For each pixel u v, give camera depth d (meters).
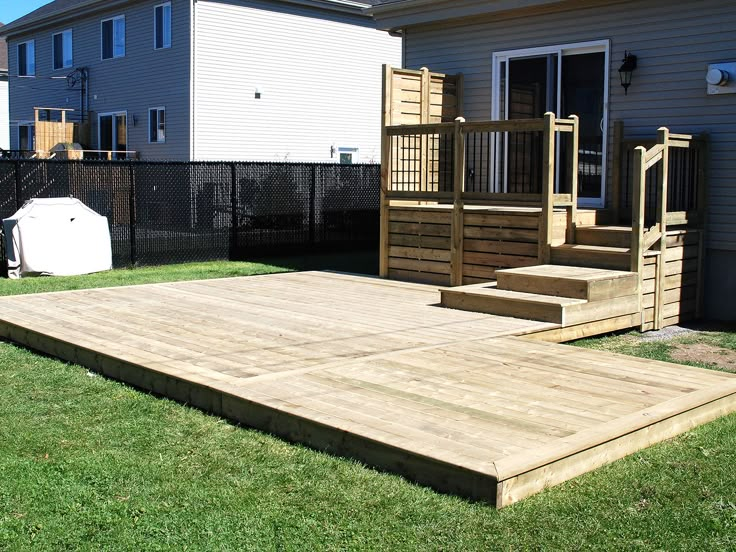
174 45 19.25
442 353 5.74
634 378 5.07
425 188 10.56
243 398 4.62
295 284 9.62
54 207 11.26
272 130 20.39
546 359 5.58
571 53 9.84
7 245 10.98
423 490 3.64
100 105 22.48
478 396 4.64
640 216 7.57
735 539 3.22
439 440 3.88
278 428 4.43
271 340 6.22
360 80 22.20
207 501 3.57
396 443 3.84
